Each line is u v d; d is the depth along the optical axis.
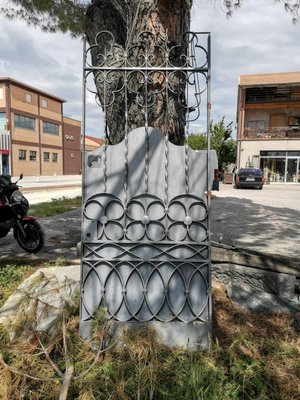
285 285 2.88
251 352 2.30
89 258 2.42
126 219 2.42
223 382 2.01
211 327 2.39
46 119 42.53
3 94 35.69
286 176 25.52
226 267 3.11
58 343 2.21
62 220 7.48
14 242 5.45
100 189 2.42
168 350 2.31
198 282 2.41
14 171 36.62
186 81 2.50
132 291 2.42
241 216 8.33
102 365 2.13
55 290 2.74
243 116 26.47
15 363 2.01
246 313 2.77
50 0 4.91
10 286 3.27
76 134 50.34
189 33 2.51
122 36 3.48
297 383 2.01
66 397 1.74
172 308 2.40
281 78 26.39
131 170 2.40
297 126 27.34
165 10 2.89
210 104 2.41
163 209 2.41
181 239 2.42
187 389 1.91
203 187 2.41
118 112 3.06
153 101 2.81
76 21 5.21
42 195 14.80
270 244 5.35
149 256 2.41
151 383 1.89
